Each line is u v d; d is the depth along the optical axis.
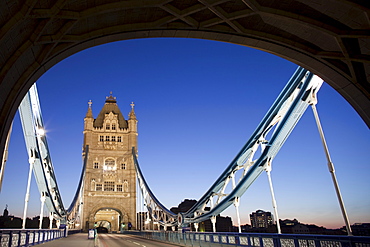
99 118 112.62
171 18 12.97
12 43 10.34
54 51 12.29
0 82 10.51
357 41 12.75
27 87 12.17
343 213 14.51
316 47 14.14
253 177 26.89
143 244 32.53
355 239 10.20
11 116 11.78
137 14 12.68
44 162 33.91
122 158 105.56
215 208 31.50
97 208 96.19
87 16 11.42
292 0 12.08
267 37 14.02
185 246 28.45
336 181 15.36
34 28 10.84
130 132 108.94
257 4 12.10
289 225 56.22
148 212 86.62
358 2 11.03
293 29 13.55
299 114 23.20
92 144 105.44
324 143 16.59
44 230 34.41
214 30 13.77
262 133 28.06
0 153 11.16
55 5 10.36
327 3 11.63
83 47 13.07
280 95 24.72
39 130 28.45
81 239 44.50
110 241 39.81
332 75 14.45
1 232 18.22
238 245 18.80
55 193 43.09
